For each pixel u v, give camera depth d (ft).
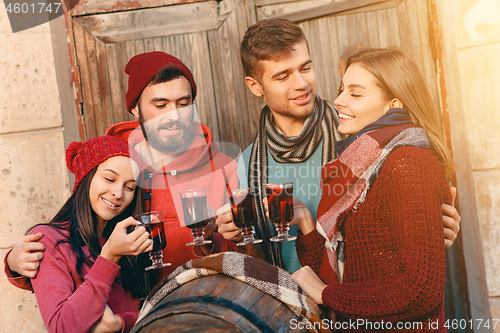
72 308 3.51
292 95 5.19
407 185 3.34
